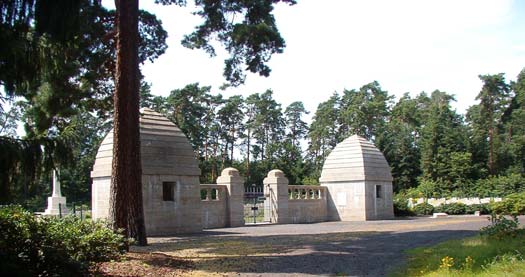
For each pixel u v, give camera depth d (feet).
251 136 242.58
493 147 213.46
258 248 56.59
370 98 249.75
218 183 99.96
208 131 219.00
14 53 29.14
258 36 65.05
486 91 228.02
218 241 65.51
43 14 28.58
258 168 228.63
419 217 127.13
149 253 48.49
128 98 53.42
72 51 47.85
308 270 41.01
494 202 126.62
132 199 53.62
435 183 187.42
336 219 121.80
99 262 39.22
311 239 67.10
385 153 206.08
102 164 77.30
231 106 223.71
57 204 113.39
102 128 191.42
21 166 28.71
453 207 135.03
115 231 49.62
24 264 29.78
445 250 48.19
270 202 109.91
